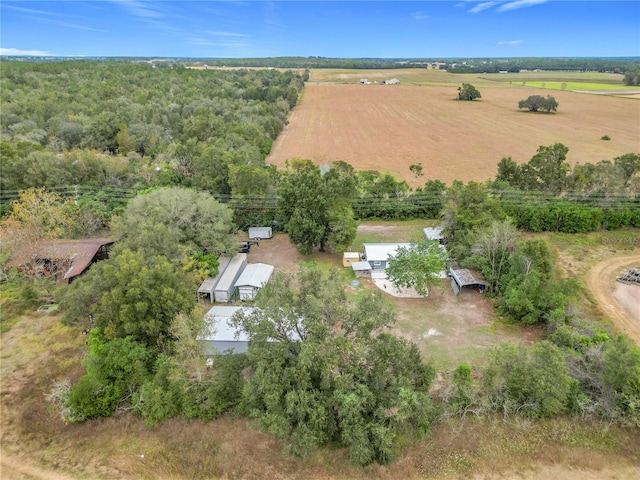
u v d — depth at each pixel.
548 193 53.62
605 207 51.28
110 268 28.23
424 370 23.64
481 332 32.59
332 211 43.66
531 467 20.94
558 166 54.66
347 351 20.67
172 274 29.28
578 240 48.44
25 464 21.33
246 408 23.91
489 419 23.66
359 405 19.89
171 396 23.98
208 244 40.94
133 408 24.34
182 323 25.19
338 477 20.45
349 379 20.36
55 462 21.45
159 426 23.53
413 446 21.94
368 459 20.31
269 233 50.88
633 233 49.81
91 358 25.05
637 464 20.97
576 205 51.16
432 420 23.11
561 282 34.09
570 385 23.78
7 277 38.34
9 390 26.41
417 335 32.22
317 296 23.38
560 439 22.39
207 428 23.34
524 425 23.11
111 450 22.14
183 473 20.88
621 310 34.66
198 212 41.88
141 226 37.84
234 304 36.47
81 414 23.81
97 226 49.44
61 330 32.31
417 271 36.12
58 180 54.31
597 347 25.53
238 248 43.44
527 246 34.94
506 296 34.72
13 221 41.22
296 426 21.20
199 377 24.19
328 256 46.28
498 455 21.58
